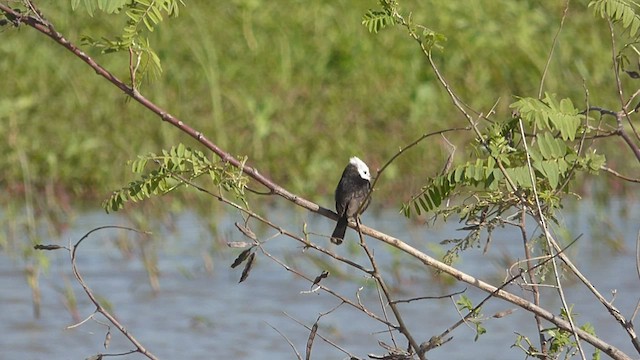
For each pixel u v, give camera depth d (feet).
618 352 22.88
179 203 52.06
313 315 41.34
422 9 73.61
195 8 72.18
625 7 24.03
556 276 22.86
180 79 66.23
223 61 68.95
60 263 46.85
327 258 46.78
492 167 22.15
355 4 75.20
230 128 62.80
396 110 65.72
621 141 60.34
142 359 37.09
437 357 36.83
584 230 50.08
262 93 66.85
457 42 71.00
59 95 64.85
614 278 44.11
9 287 43.98
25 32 68.69
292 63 69.87
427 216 51.08
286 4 74.74
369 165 59.36
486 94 67.92
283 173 59.31
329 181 58.29
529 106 21.88
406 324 40.29
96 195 57.16
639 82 68.03
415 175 58.59
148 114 63.21
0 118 61.26
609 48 70.38
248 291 43.65
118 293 43.42
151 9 22.07
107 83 65.36
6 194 56.29
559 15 74.23
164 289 43.80
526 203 23.00
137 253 47.70
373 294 43.52
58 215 53.31
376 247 48.29
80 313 41.24
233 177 22.67
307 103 66.03
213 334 39.40
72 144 59.21
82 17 68.69
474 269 44.93
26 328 39.65
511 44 70.90
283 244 48.73
